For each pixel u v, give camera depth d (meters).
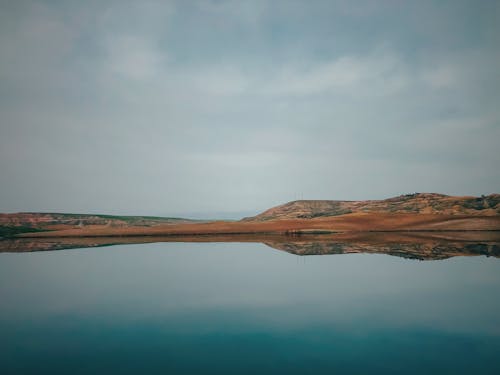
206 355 10.80
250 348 11.30
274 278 23.48
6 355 11.04
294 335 12.46
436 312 14.99
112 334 12.94
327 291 19.33
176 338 12.38
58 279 24.69
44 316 15.49
